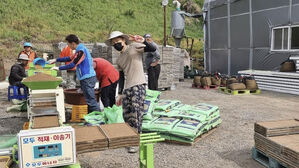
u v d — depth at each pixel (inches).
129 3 1234.0
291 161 132.3
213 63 601.0
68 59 237.6
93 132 117.5
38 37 788.0
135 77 175.3
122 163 163.2
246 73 473.7
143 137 123.7
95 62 233.9
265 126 156.4
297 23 429.7
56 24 896.3
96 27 963.3
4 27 785.6
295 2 430.9
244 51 524.4
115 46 176.4
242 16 521.7
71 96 241.8
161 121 201.5
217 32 583.2
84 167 157.6
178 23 690.2
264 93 413.4
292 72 422.3
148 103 211.6
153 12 1213.1
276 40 468.1
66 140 101.0
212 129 223.0
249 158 169.5
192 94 402.6
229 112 289.6
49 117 137.3
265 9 478.3
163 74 422.3
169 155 174.4
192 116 204.1
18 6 917.2
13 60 668.7
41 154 98.2
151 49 174.1
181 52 557.3
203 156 172.9
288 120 171.5
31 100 187.6
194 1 1336.1
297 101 349.1
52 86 205.5
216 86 462.0
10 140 156.9
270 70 478.3
